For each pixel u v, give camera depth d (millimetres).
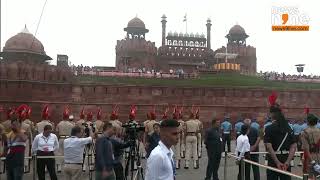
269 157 9148
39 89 39656
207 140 13258
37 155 12328
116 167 11117
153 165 4945
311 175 9680
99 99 41438
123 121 41750
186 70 65125
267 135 9047
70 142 10102
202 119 43688
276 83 48156
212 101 44156
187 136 18031
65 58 51906
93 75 42969
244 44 70438
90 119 21109
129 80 43906
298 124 22078
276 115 9102
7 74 38562
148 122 19031
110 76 43812
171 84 44469
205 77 49219
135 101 42375
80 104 40844
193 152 18031
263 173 16766
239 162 11461
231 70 57094
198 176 15742
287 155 8914
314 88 47625
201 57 66250
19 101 38500
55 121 39812
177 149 18250
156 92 43000
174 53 65312
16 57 47844
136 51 63031
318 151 9859
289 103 45594
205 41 69188
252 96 45000
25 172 16672
